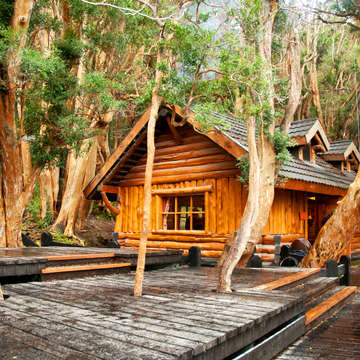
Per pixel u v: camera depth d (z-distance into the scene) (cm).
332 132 2827
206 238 1053
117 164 1204
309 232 1347
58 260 698
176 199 1162
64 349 260
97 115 1146
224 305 409
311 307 586
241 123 1152
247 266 871
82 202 1722
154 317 352
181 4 572
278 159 905
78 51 1151
